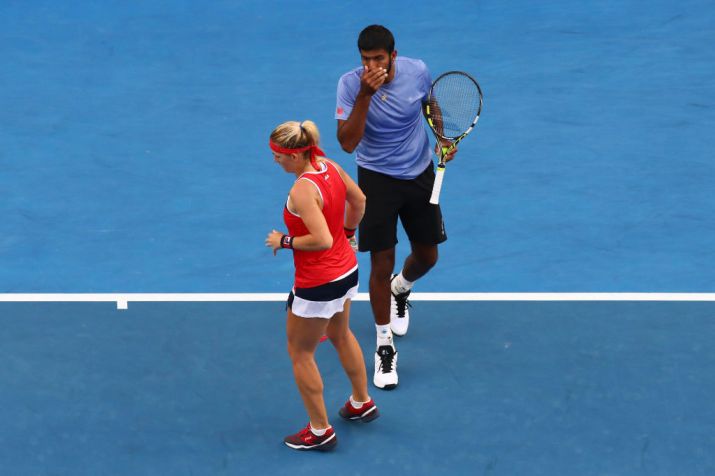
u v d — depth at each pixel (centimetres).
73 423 2525
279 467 2383
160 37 5228
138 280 3209
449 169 3944
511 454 2416
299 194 2198
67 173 3906
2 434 2481
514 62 4909
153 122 4347
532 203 3697
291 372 2741
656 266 3275
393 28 5319
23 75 4781
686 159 3994
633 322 2953
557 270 3262
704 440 2450
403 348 2855
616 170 3922
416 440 2473
